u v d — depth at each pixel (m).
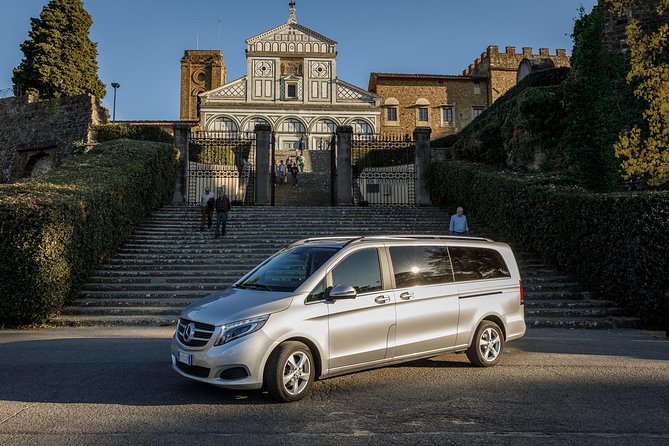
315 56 48.69
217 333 5.09
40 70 33.28
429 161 23.45
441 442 4.22
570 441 4.25
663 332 10.11
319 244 6.35
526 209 14.66
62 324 10.48
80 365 6.87
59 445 4.14
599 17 18.69
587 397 5.47
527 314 11.13
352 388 5.80
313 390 5.71
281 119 47.50
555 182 15.19
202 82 63.44
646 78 17.45
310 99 48.19
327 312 5.48
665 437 4.35
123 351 7.80
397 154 27.61
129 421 4.69
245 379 5.03
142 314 11.18
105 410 5.01
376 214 19.59
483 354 6.82
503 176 16.59
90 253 12.66
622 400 5.38
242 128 47.09
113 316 10.98
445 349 6.43
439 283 6.51
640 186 16.73
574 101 18.55
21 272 10.27
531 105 19.66
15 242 10.29
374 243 6.20
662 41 17.17
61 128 27.83
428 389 5.77
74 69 34.91
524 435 4.38
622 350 8.12
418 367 6.83
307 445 4.15
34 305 10.29
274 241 15.91
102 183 14.42
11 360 7.17
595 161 17.92
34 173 28.55
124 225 15.52
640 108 17.33
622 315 11.15
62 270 10.85
